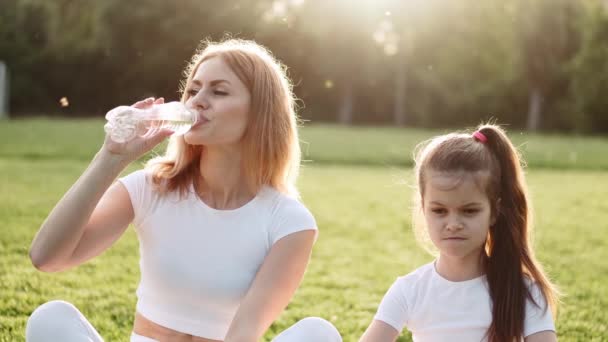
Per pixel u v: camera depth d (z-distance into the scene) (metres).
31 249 2.23
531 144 18.03
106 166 2.21
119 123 2.21
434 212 2.44
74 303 3.79
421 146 2.77
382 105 33.34
